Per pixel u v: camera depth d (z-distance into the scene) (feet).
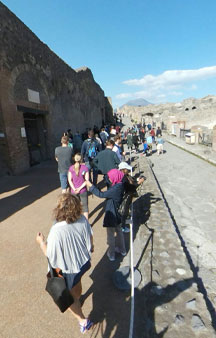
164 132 106.22
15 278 10.95
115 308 9.23
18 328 8.37
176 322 8.05
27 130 37.73
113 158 17.10
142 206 19.27
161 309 8.63
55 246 6.59
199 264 13.00
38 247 13.60
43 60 42.22
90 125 90.27
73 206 7.08
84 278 11.07
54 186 25.88
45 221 17.08
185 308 8.65
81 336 8.02
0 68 28.86
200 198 23.29
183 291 9.50
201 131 65.72
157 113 176.65
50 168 36.17
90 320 8.66
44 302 9.53
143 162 39.11
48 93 43.96
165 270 10.87
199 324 7.93
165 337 7.55
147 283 10.11
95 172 23.34
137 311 9.00
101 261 12.32
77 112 67.87
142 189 23.63
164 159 45.65
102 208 19.45
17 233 15.35
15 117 32.12
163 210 18.08
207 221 18.25
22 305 9.39
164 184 28.40
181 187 27.04
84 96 78.84
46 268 11.69
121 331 8.20
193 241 15.40
